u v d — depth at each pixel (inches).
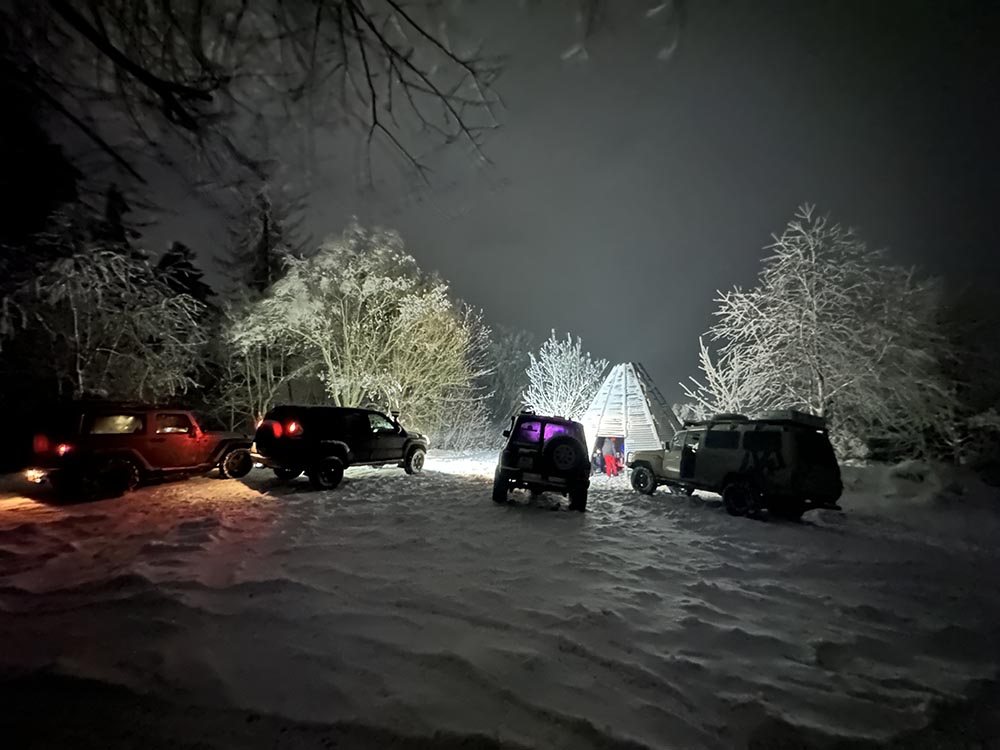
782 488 411.5
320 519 339.6
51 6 82.3
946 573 293.7
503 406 1493.6
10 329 476.4
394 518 349.4
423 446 597.9
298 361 899.4
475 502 426.9
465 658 156.1
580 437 443.8
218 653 152.9
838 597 244.5
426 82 103.5
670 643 183.5
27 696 126.8
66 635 161.8
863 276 693.3
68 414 383.9
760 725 138.4
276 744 115.6
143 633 164.2
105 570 226.7
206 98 93.2
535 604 209.2
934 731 142.3
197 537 280.4
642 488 529.3
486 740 120.3
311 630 171.9
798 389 725.3
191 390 831.1
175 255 664.4
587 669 160.6
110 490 395.5
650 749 124.4
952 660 187.2
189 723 120.4
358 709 129.0
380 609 193.8
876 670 174.9
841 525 424.8
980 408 710.5
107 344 594.6
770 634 195.2
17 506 356.2
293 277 776.3
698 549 317.4
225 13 88.0
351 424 507.8
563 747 122.5
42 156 94.4
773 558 308.0
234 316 783.1
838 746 133.4
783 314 716.7
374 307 834.8
